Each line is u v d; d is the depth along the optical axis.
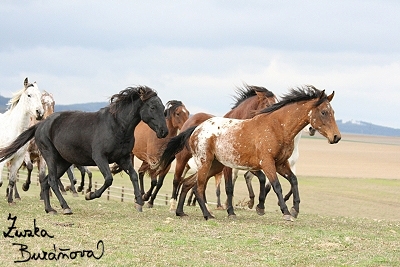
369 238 14.13
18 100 18.77
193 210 19.91
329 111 15.21
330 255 12.25
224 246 12.64
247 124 15.96
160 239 13.08
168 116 21.78
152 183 21.86
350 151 126.50
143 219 15.89
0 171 18.53
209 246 12.59
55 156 17.08
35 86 18.69
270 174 15.49
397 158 100.62
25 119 18.69
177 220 15.91
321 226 15.79
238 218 16.89
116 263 11.03
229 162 16.11
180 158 19.33
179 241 12.88
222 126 16.38
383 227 16.33
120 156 16.56
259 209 17.64
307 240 13.46
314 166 74.38
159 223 15.14
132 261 11.19
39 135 17.16
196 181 16.88
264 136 15.54
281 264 11.44
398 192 43.31
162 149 18.62
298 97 15.45
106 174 16.08
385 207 33.91
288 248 12.72
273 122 15.61
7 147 17.31
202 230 14.36
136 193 17.06
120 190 35.69
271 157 15.53
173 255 11.76
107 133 16.09
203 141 16.47
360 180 54.25
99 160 16.14
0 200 20.95
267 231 14.37
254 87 18.06
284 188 43.19
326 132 15.21
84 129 16.41
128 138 16.36
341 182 51.47
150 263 11.12
